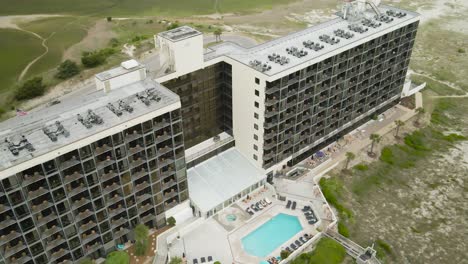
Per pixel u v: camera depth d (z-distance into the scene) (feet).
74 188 262.88
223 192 343.67
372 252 302.45
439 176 396.78
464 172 401.49
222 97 376.27
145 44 620.90
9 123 266.98
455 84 567.59
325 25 420.36
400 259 311.68
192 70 339.36
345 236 325.21
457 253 317.63
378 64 420.77
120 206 293.64
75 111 277.64
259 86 326.44
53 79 515.91
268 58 347.97
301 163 398.42
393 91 476.13
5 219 240.94
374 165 406.41
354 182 384.47
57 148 238.48
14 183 229.04
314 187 365.81
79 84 511.40
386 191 377.71
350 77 392.88
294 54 353.31
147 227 310.24
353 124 443.32
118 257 283.18
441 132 461.37
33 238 253.65
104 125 259.19
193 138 374.63
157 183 301.84
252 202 352.08
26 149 239.71
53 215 258.57
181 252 306.76
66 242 271.49
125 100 288.30
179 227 326.24
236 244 313.73
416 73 597.52
